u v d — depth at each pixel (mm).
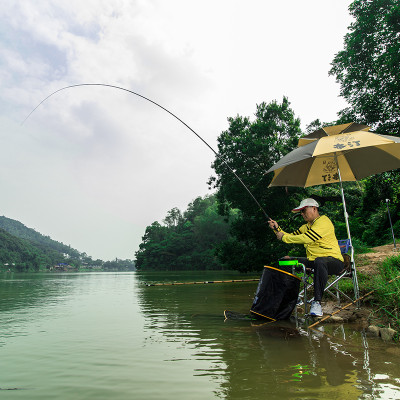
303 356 2246
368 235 19844
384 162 4500
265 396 1552
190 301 6449
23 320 4223
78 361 2250
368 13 15617
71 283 16578
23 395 1626
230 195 23688
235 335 3057
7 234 186750
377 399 1487
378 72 15867
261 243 23828
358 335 2908
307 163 4758
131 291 9906
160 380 1832
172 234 95125
